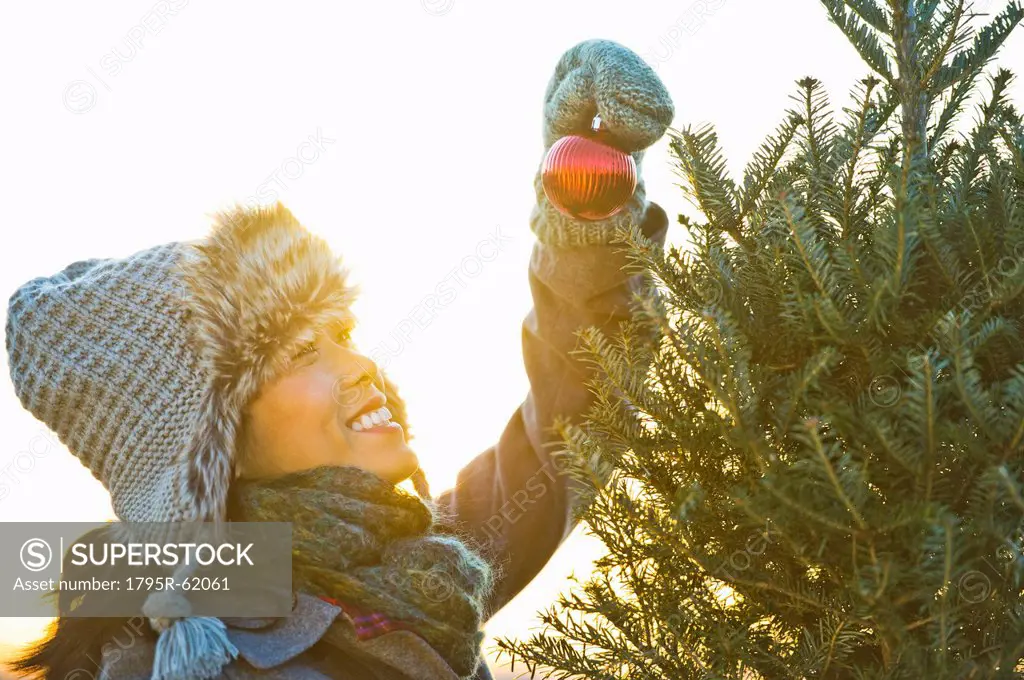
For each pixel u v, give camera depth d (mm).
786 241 1520
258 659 1700
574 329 2328
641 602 1586
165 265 1919
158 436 1859
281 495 1877
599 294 2281
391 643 1811
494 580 2430
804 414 1479
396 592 1858
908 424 1354
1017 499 1287
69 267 2098
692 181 1673
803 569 1564
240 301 1863
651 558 1580
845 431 1435
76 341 1907
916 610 1452
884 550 1408
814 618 1572
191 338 1866
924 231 1461
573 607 1637
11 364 1987
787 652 1537
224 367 1842
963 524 1396
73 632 1863
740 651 1510
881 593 1328
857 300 1502
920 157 1602
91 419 1916
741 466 1550
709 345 1501
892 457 1407
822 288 1422
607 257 2238
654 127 1981
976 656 1437
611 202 1983
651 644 1587
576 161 1954
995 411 1346
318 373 1954
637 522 1523
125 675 1748
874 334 1489
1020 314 1475
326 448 1952
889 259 1410
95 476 1982
